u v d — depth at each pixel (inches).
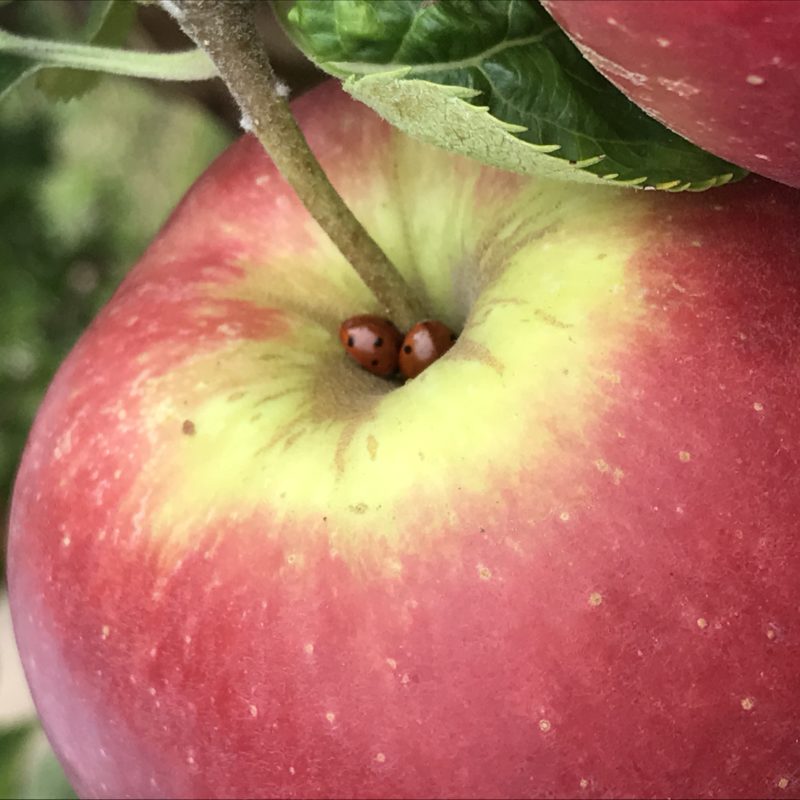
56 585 3.4
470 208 3.7
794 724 2.8
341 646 2.9
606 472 2.8
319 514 3.0
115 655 3.2
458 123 2.8
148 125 12.6
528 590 2.8
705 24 2.2
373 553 2.9
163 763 3.2
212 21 3.3
